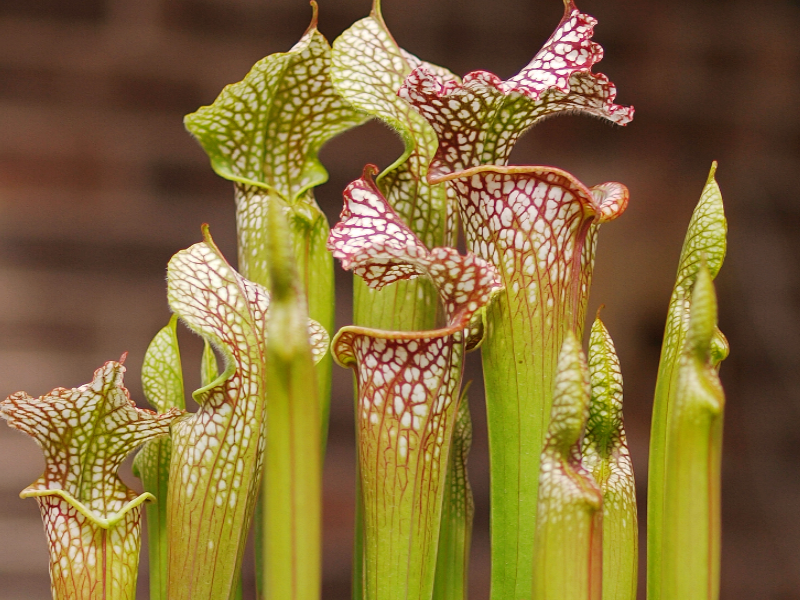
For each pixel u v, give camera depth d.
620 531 1.07
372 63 1.12
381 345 1.06
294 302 0.97
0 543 2.69
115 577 1.08
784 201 2.90
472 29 2.78
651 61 2.83
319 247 1.14
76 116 2.64
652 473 1.08
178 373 1.13
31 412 1.06
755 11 2.83
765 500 2.91
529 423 1.06
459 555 1.14
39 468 2.74
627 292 2.83
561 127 2.82
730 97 2.86
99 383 1.06
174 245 2.75
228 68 2.70
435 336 1.04
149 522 1.12
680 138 2.86
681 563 1.01
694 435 1.00
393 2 2.74
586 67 1.07
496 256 1.07
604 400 1.08
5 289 2.64
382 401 1.06
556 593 1.01
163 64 2.66
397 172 1.12
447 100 1.06
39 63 2.59
